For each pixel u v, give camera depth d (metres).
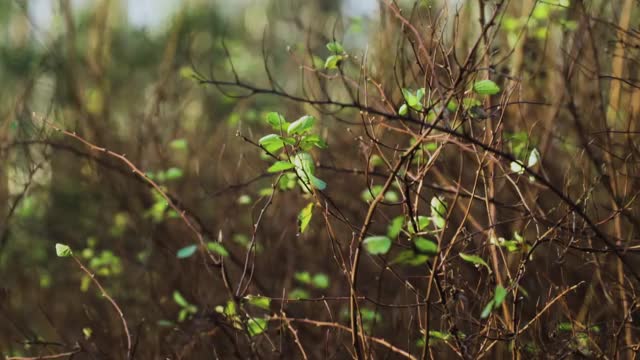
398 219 1.86
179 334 3.38
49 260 4.65
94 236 4.73
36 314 4.17
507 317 2.61
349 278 2.47
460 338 2.46
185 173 4.54
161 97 5.14
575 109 3.28
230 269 3.83
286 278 3.77
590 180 3.14
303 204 3.97
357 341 2.37
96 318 3.86
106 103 5.78
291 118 4.32
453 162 3.47
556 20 3.42
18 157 4.73
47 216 4.87
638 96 3.01
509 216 3.21
